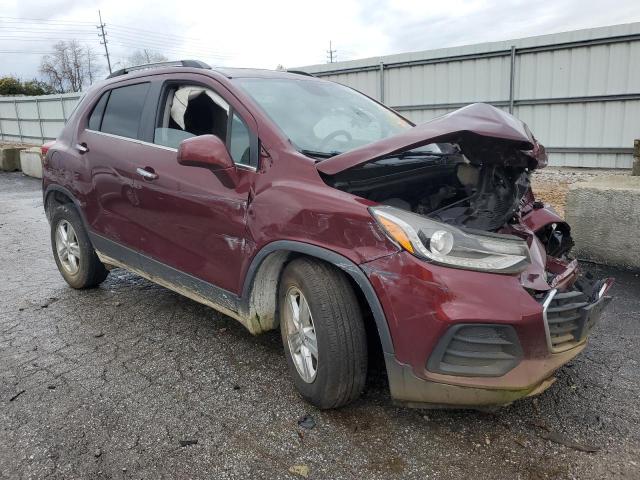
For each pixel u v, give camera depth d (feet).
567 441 8.47
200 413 9.40
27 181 46.57
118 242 13.53
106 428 9.00
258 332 10.49
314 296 8.73
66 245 15.98
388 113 13.52
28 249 21.90
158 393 10.09
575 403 9.53
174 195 11.34
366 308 9.23
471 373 7.72
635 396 9.72
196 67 12.16
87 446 8.53
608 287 9.39
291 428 8.91
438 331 7.63
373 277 8.11
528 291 7.98
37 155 47.70
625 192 16.72
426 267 7.72
